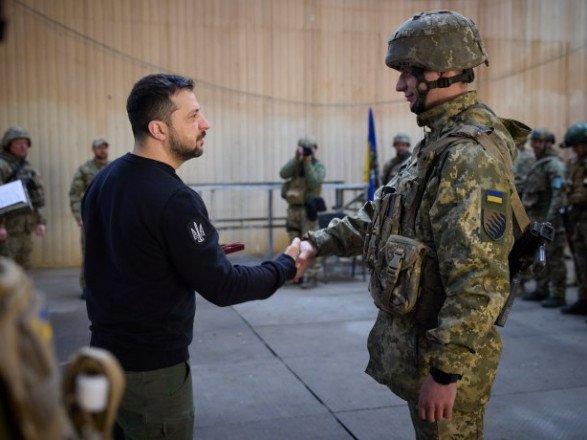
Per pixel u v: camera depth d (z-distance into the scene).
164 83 1.77
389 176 8.21
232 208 9.30
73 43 8.51
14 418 0.74
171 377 1.78
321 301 6.58
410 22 1.90
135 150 1.83
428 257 1.80
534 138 6.50
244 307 6.30
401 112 9.90
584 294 5.91
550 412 3.62
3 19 1.08
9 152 6.05
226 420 3.52
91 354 0.86
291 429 3.40
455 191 1.70
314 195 7.39
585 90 10.65
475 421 1.83
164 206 1.70
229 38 9.14
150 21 8.79
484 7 10.12
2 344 0.71
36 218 6.13
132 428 1.77
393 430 3.39
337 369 4.39
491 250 1.66
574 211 5.87
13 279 0.74
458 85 1.89
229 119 9.26
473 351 1.63
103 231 1.81
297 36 9.41
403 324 1.87
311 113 9.55
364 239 2.22
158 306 1.74
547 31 10.41
